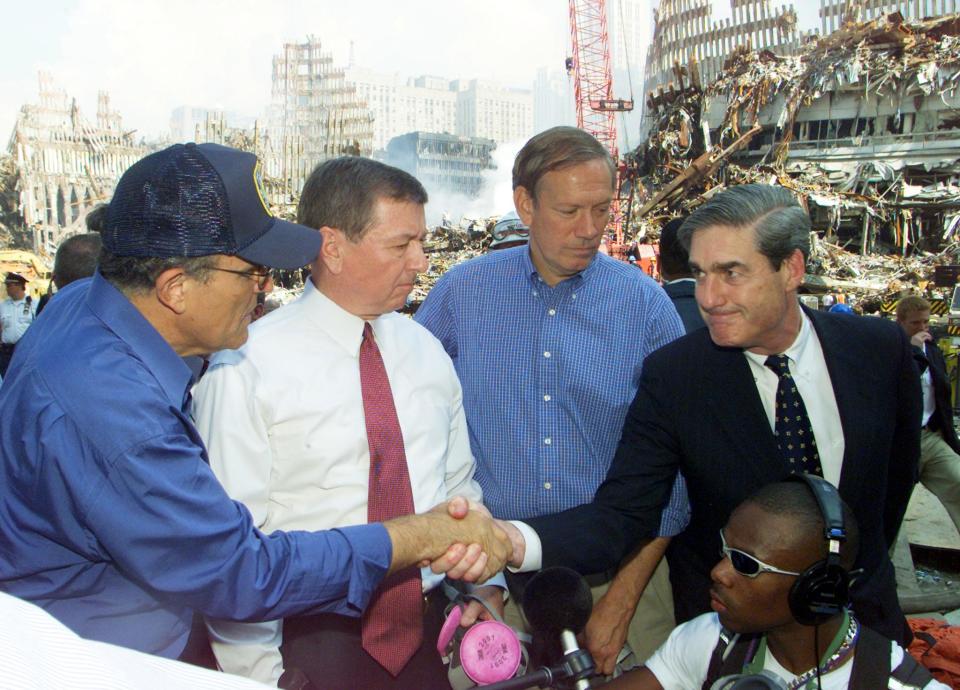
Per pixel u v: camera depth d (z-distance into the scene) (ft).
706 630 6.31
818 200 137.39
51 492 4.80
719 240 6.79
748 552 5.46
